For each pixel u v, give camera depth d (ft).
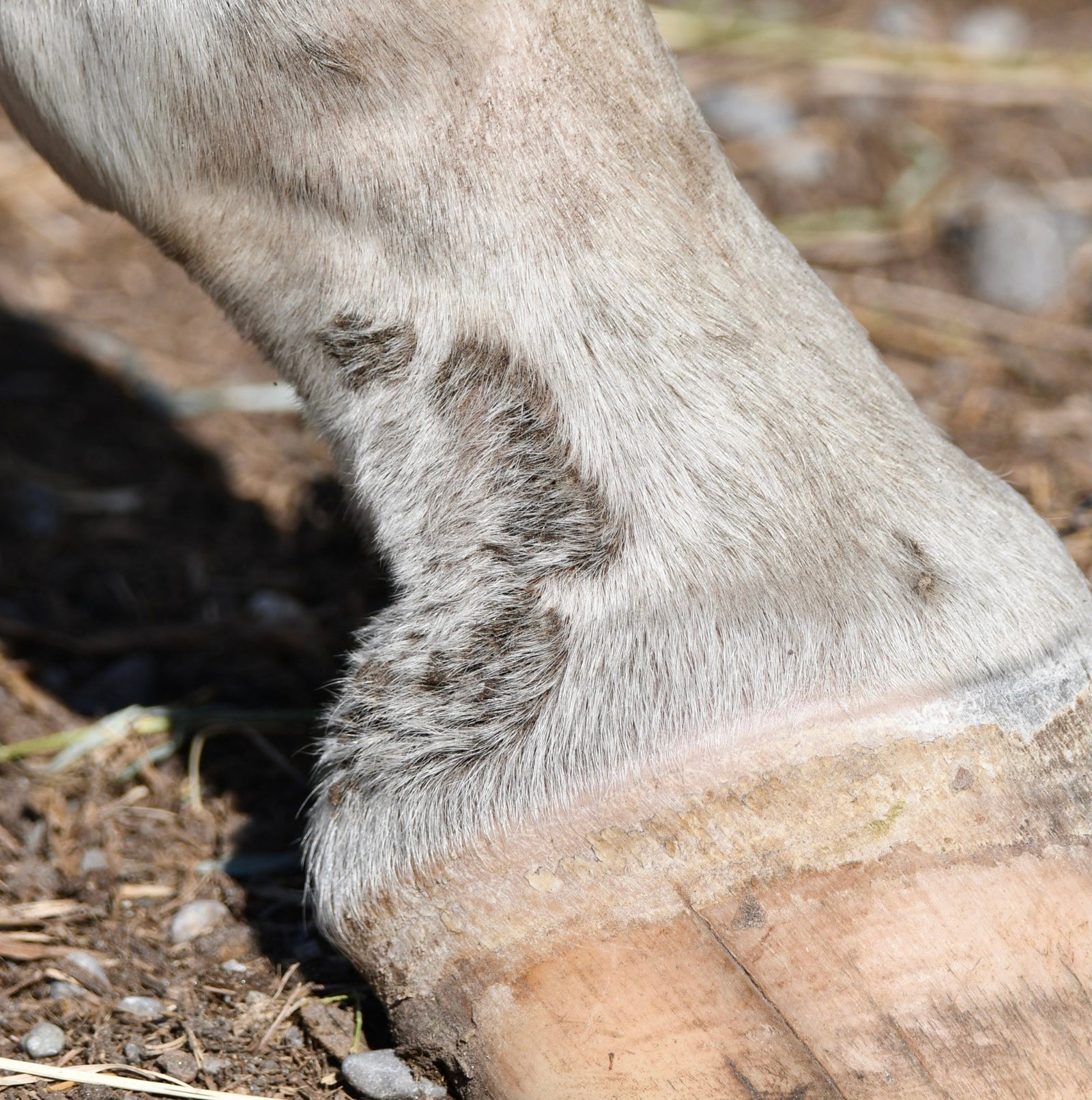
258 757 2.62
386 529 2.31
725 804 2.21
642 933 2.22
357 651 2.33
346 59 2.25
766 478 2.25
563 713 2.24
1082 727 2.23
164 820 2.56
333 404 2.34
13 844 2.52
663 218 2.27
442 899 2.25
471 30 2.25
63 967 2.43
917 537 2.26
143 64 2.29
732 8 4.58
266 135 2.29
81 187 2.39
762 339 2.27
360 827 2.28
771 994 2.20
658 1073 2.21
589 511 2.26
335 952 2.44
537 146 2.26
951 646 2.23
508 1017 2.24
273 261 2.32
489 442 2.28
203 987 2.42
